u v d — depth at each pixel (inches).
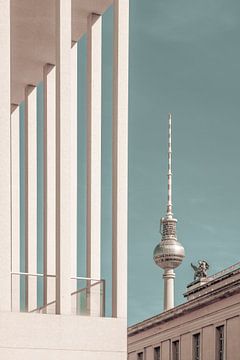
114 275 986.1
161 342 2755.9
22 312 936.9
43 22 1166.3
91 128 1072.2
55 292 968.9
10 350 922.7
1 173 936.3
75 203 1133.1
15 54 1249.4
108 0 1081.4
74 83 1175.0
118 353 962.1
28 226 1282.0
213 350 2368.4
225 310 2317.9
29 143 1302.9
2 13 960.3
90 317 960.3
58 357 940.0
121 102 1013.2
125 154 1007.0
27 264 1273.4
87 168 1069.8
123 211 997.2
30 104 1318.9
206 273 2790.4
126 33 1026.7
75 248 1117.1
